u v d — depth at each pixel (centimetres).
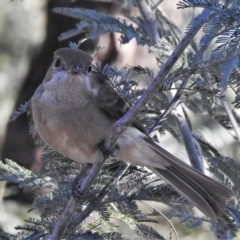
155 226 1659
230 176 959
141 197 888
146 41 1127
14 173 956
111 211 909
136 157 920
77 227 917
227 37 740
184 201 916
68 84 886
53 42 1559
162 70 719
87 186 816
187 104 1196
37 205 898
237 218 912
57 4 1530
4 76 1738
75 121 895
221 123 1161
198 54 828
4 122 1605
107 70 949
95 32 1130
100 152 815
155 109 1071
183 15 1477
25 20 1806
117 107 913
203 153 1146
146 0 1130
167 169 932
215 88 844
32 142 1545
